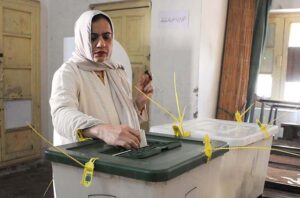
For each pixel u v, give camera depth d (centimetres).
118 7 334
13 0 347
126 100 132
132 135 89
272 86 320
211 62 244
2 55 342
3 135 348
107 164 73
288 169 159
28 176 339
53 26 383
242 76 244
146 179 68
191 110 286
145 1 314
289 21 305
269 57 318
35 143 382
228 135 120
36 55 378
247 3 240
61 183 84
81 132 98
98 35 125
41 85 387
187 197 79
